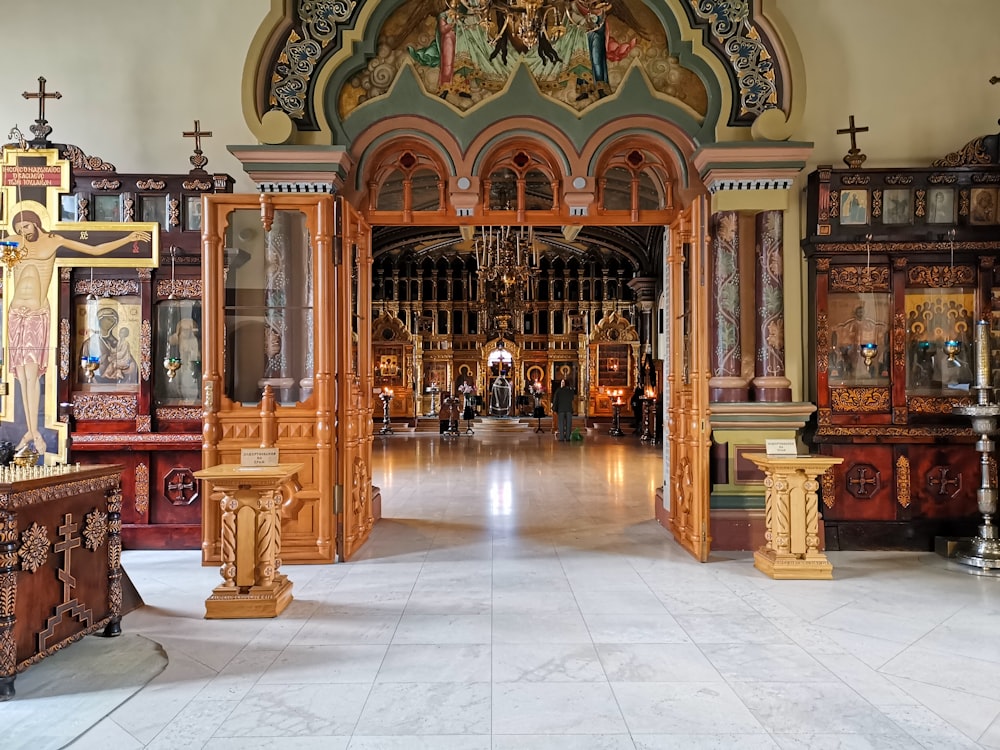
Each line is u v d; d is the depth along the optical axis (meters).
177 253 6.71
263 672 3.71
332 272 6.22
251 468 4.95
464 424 24.84
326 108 6.61
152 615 4.67
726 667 3.76
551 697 3.39
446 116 6.79
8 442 6.37
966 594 5.13
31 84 7.15
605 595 5.08
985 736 3.02
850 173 6.65
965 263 6.76
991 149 6.80
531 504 8.93
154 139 7.16
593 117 6.80
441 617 4.59
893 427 6.64
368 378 7.29
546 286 26.88
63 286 6.76
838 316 6.83
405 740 2.98
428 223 7.16
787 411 6.50
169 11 7.19
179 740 2.99
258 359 6.77
